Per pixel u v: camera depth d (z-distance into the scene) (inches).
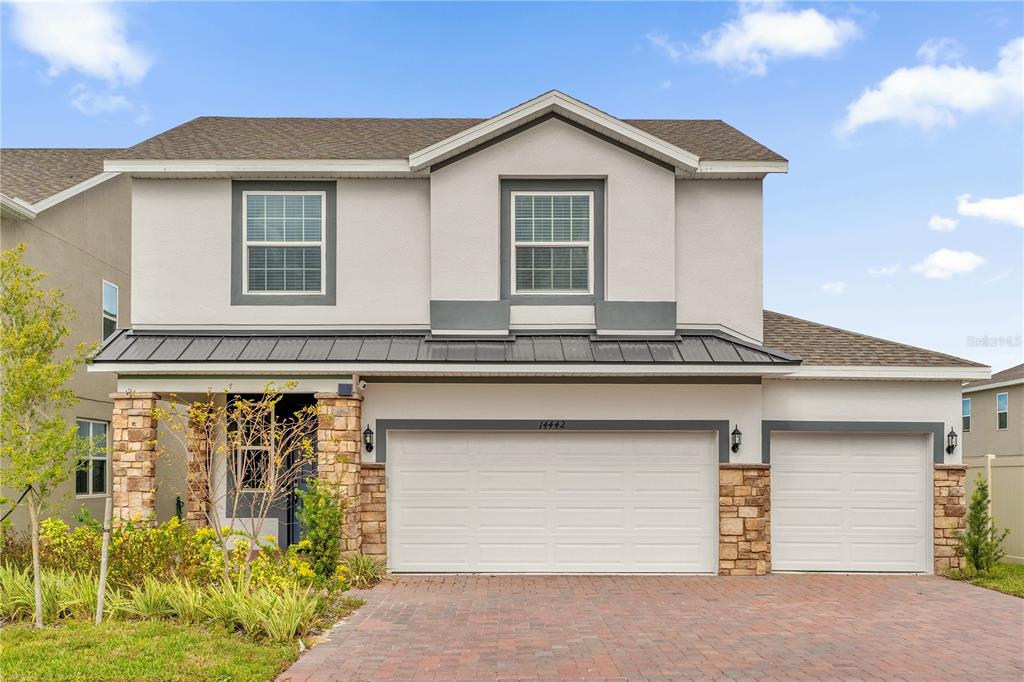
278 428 570.6
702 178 549.3
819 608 405.4
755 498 510.3
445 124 697.0
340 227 544.4
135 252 539.5
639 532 515.5
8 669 269.6
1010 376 925.2
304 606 346.9
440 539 514.0
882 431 524.4
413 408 516.7
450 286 529.3
